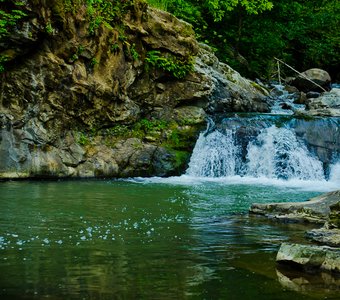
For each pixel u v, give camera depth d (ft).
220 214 33.68
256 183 51.57
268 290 18.74
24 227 28.30
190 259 22.61
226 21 90.48
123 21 56.13
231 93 65.41
